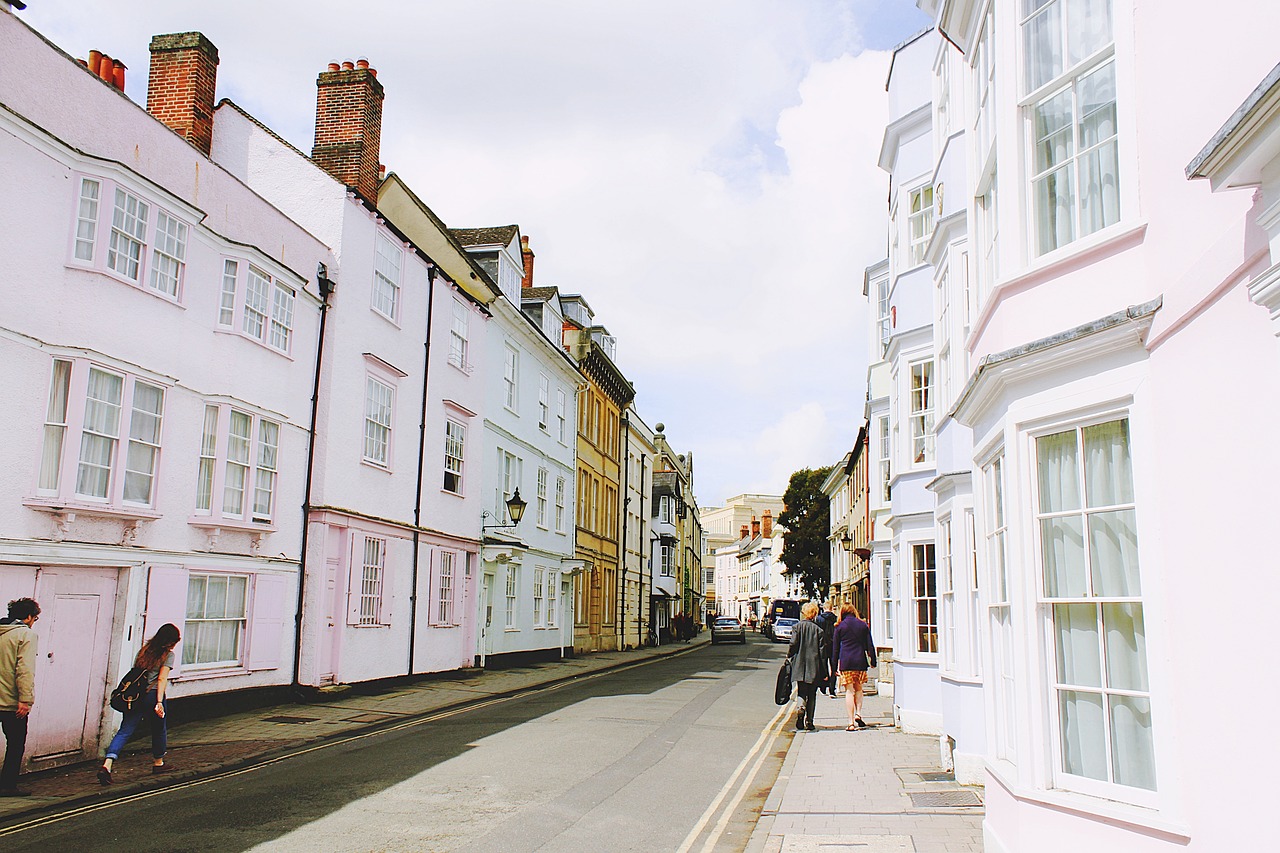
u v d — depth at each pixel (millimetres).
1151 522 4824
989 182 7395
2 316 9672
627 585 40094
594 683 21125
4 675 8508
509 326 25188
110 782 8875
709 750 11789
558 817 7871
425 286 20047
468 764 10172
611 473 37938
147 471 11820
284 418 14938
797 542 56844
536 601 27047
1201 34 4523
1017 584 5785
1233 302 4102
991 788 6520
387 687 17719
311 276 15828
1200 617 4363
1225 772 4125
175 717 12367
